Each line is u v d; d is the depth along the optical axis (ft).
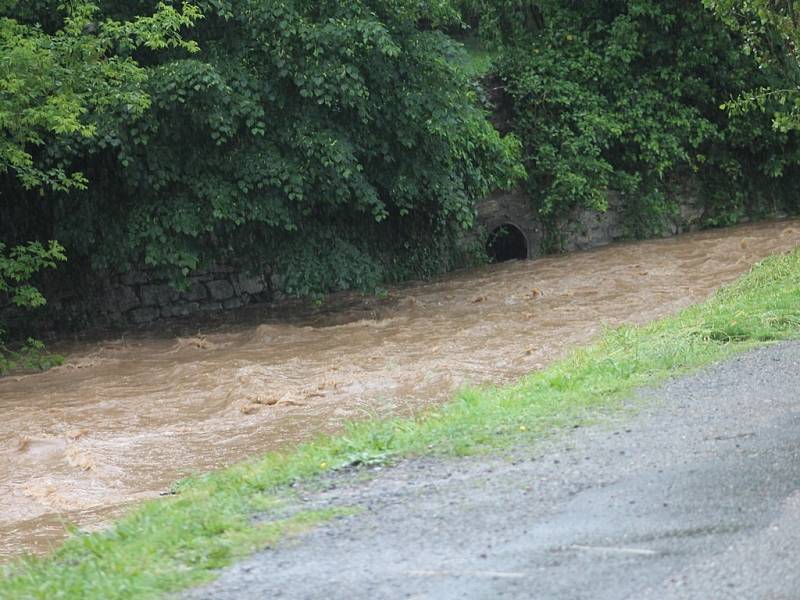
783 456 23.82
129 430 45.42
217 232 69.72
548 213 91.66
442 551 20.62
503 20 97.76
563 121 92.48
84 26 64.18
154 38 61.31
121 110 61.00
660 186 95.96
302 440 40.78
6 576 23.81
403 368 51.44
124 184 65.87
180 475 37.99
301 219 69.77
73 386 55.67
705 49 95.55
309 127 66.69
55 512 35.04
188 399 50.37
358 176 68.13
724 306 45.60
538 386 34.73
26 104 58.75
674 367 34.47
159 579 20.71
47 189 67.82
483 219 88.84
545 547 20.21
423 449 27.99
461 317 66.08
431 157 72.69
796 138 97.50
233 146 67.00
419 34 70.44
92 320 72.79
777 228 91.86
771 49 71.82
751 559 18.67
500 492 23.66
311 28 65.72
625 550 19.65
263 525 23.31
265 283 78.89
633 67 96.07
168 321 74.33
